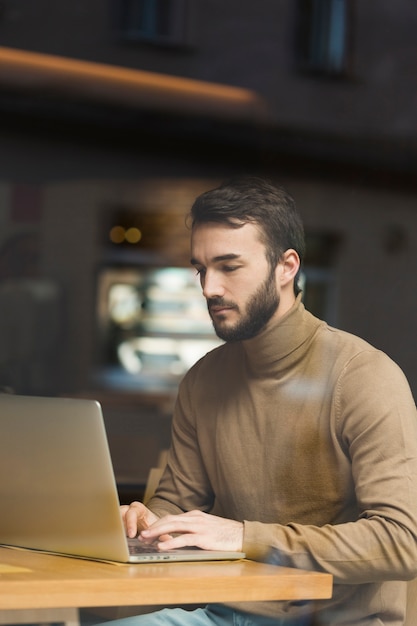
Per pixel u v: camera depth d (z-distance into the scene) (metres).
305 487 2.33
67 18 3.56
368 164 3.88
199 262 2.58
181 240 4.05
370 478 2.19
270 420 2.39
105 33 3.57
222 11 3.62
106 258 4.01
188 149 3.85
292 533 2.08
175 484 2.58
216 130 3.78
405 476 2.16
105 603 1.78
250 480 2.41
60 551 2.08
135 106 3.73
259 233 2.53
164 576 1.83
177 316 4.15
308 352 2.38
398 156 3.90
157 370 3.94
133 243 4.06
